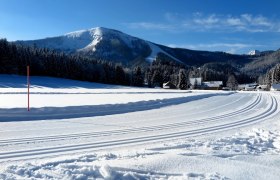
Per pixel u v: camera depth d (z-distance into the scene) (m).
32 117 14.27
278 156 7.63
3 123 12.31
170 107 21.84
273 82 111.50
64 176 5.40
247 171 6.14
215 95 40.25
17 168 5.83
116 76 108.06
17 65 85.50
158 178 5.53
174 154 6.97
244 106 23.61
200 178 5.61
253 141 9.44
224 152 7.64
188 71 157.00
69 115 15.49
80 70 98.62
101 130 11.38
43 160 6.79
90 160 6.64
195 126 13.14
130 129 11.83
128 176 5.43
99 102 23.33
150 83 119.56
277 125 13.49
